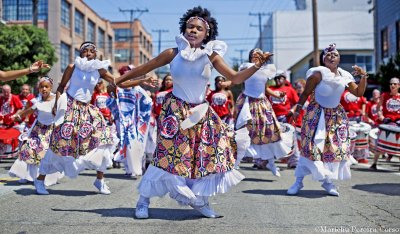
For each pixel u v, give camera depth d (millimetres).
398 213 5164
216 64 4730
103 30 51938
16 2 36719
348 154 6391
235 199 6105
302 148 6434
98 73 6457
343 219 4871
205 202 4949
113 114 8688
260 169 9953
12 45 23719
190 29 4836
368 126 11289
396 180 7945
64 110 6352
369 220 4820
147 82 5734
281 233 4297
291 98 10484
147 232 4328
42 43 24375
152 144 9633
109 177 8594
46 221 4762
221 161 4773
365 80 6246
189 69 4727
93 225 4586
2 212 5223
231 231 4363
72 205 5676
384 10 30125
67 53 39781
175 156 4707
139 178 8469
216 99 10836
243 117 8617
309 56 46719
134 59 68438
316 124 6332
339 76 6324
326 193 6574
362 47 58000
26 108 7609
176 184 4672
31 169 7348
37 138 7320
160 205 5660
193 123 4695
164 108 4863
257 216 5023
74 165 6418
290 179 8242
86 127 6422
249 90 8766
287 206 5605
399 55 23344
